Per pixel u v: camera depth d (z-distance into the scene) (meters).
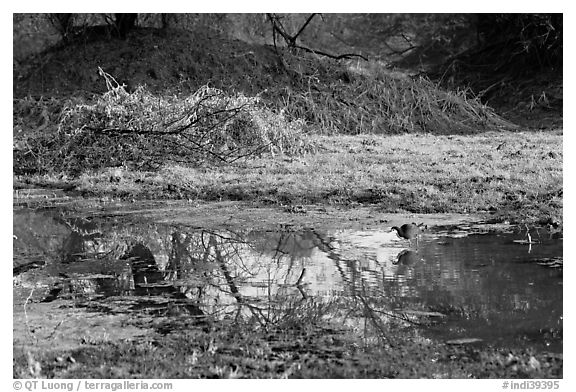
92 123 15.27
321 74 23.78
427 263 7.46
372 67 25.08
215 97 15.82
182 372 4.93
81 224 9.88
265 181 12.50
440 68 30.34
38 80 23.08
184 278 7.18
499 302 6.21
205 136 14.98
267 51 24.31
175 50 23.72
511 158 14.85
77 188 12.89
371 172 13.19
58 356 5.25
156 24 26.59
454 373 4.88
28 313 6.17
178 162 14.55
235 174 13.55
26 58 25.19
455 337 5.48
